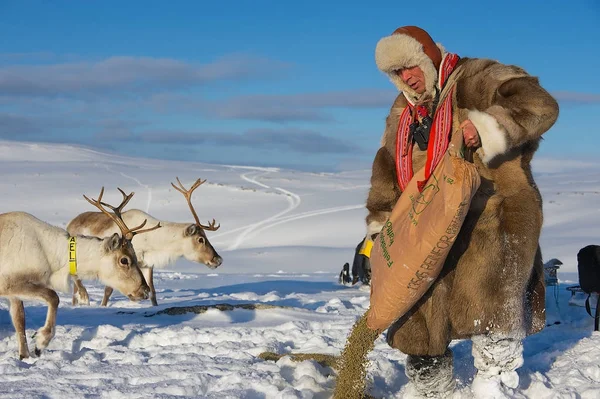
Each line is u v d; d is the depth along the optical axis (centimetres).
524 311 426
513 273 410
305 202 5466
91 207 5425
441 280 419
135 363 616
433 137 420
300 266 2727
